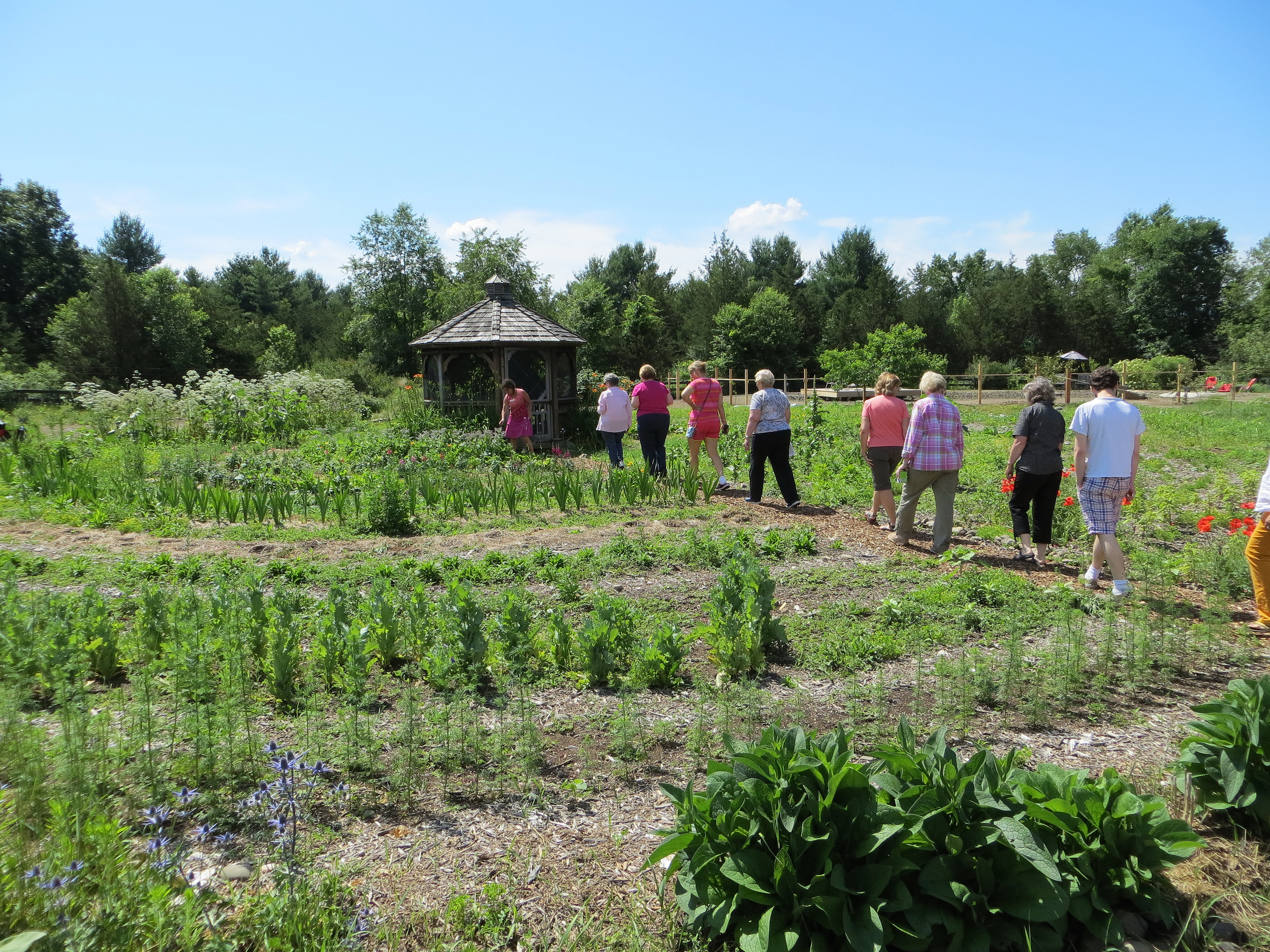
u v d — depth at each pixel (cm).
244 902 266
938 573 705
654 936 270
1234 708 320
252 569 710
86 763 328
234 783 352
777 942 247
